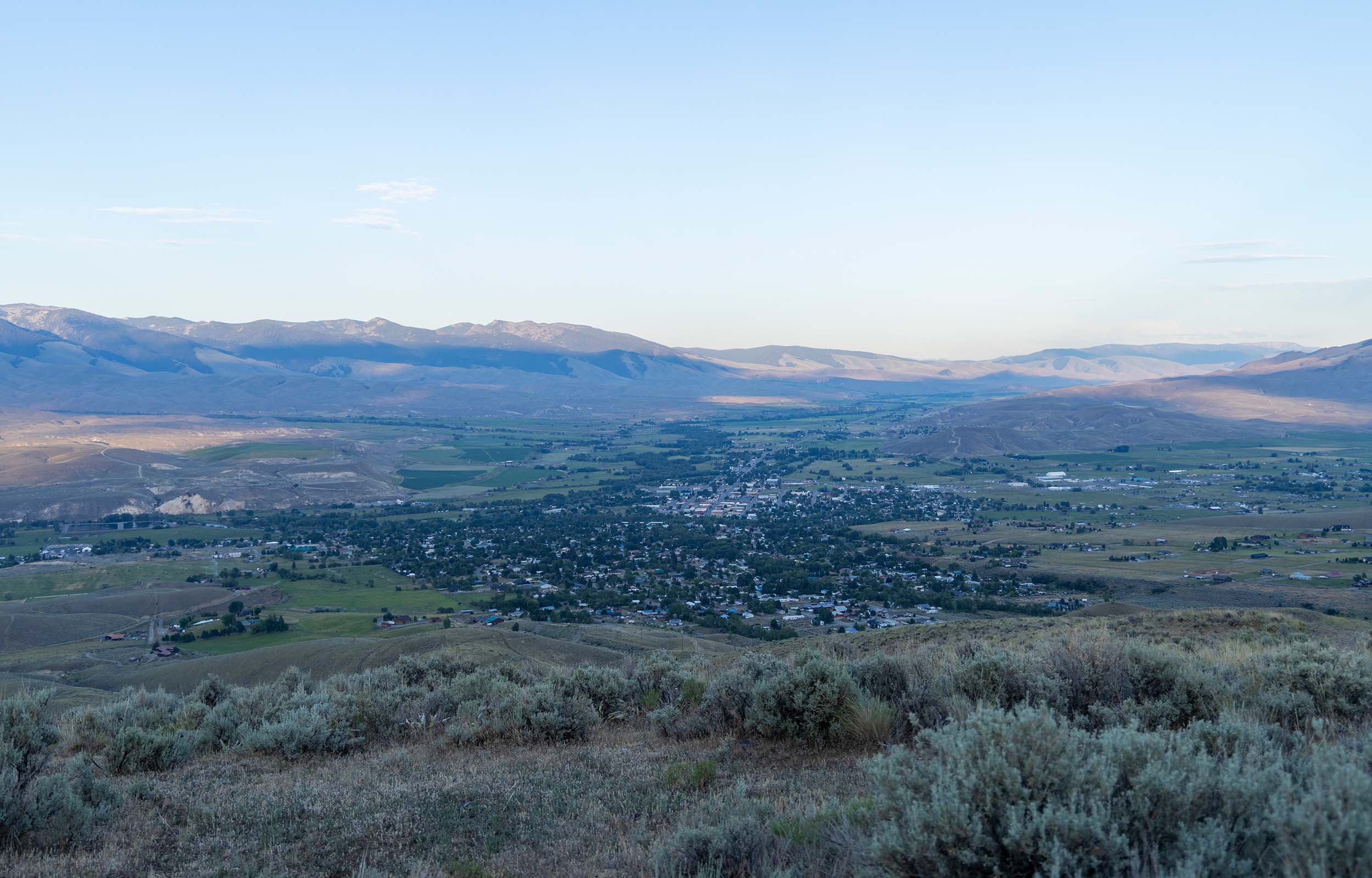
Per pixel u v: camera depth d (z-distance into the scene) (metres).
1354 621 27.31
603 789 9.05
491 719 13.20
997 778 4.77
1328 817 4.12
